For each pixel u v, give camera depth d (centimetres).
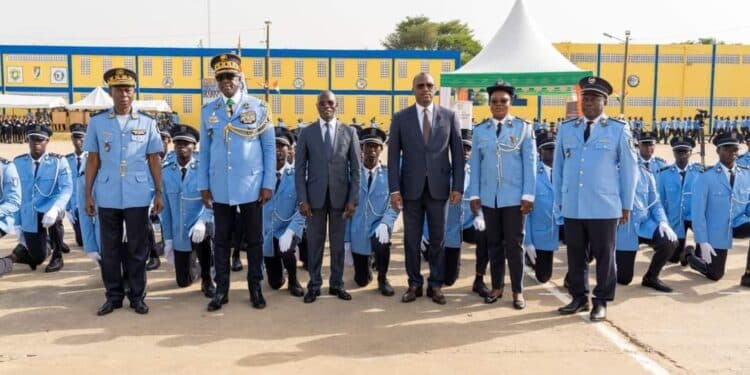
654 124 4541
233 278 723
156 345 494
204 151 595
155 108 4069
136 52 4425
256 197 593
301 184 616
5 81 4406
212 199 594
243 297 641
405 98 4506
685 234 782
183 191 655
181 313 584
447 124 611
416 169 609
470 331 533
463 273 754
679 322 559
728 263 809
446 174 613
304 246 749
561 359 466
